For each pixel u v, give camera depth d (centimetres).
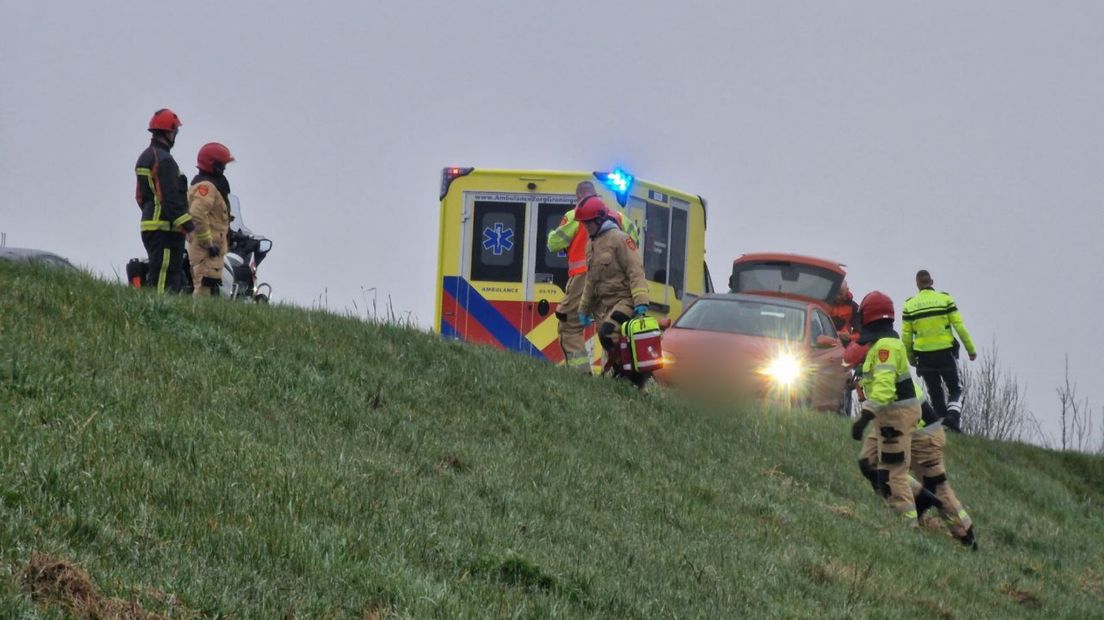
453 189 6650
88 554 1838
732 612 2686
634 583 2625
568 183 6581
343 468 2664
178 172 4403
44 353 2748
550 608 2255
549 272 6575
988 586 3806
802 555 3369
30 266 3528
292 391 3212
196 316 3569
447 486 2916
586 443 3838
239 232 6350
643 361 4694
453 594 2148
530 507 2959
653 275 6712
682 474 3866
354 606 1975
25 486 1986
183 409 2709
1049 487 6128
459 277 6612
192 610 1767
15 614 1584
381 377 3659
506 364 4294
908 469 4362
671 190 6856
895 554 3744
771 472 4319
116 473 2167
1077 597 4091
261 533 2122
